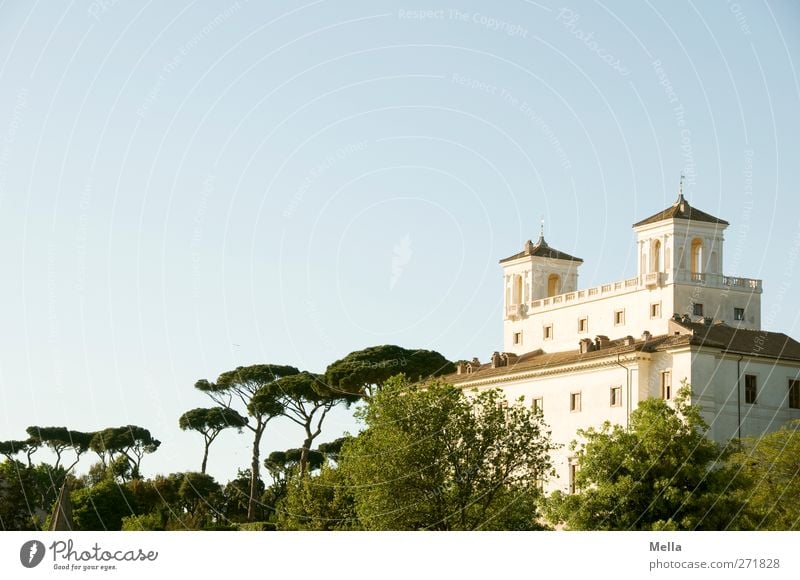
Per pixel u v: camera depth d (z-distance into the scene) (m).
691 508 65.56
